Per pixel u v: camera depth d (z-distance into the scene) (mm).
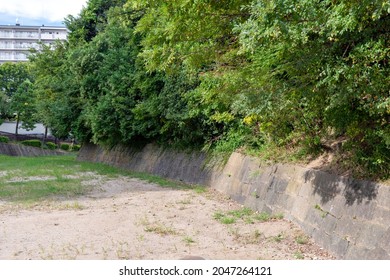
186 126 12930
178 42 6652
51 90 24906
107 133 18328
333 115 5398
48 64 26266
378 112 4547
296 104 5734
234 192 9977
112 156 21656
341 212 5512
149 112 14141
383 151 5199
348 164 5965
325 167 6598
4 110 43844
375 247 4578
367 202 5051
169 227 6934
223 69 7375
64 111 22891
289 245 5871
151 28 7258
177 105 12719
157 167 16141
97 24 25312
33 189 11102
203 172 12578
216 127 12133
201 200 9781
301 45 4922
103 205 8992
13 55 78500
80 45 23297
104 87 17953
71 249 5512
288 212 7230
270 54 5465
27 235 6301
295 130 7645
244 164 9977
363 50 4449
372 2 3828
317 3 4348
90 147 26469
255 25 4477
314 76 4984
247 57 6766
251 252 5520
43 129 53688
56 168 17922
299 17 4395
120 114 16219
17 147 40812
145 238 6191
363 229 4918
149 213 8109
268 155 8898
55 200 9586
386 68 4648
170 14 6227
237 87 6000
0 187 11406
